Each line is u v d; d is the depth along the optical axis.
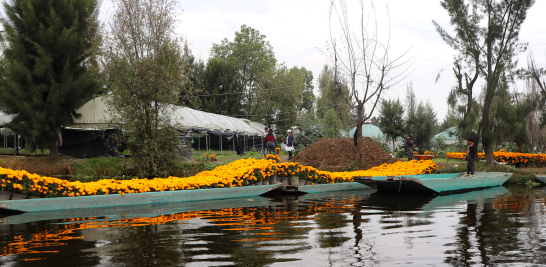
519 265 3.74
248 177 9.94
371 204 8.14
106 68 13.17
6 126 18.88
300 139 28.44
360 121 16.14
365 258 3.95
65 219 6.12
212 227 5.48
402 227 5.56
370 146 19.69
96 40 13.20
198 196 8.62
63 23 19.55
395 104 34.81
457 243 4.62
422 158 20.77
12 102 18.41
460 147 28.50
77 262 3.73
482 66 16.84
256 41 52.50
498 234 5.12
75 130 22.02
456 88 17.20
